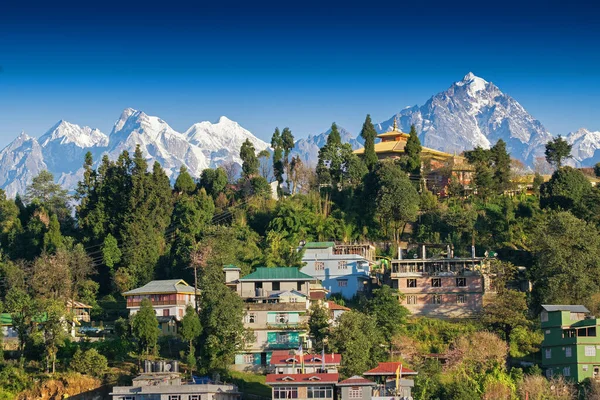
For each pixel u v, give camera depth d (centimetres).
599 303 14162
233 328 12988
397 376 11900
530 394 11962
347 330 12681
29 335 13112
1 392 12069
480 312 15088
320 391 11550
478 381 12456
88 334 14388
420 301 15350
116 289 16862
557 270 14612
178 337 14088
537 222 16988
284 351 13150
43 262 15375
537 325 14200
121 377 12594
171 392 11619
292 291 14400
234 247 16812
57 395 12212
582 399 12206
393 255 17362
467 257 16388
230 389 11844
